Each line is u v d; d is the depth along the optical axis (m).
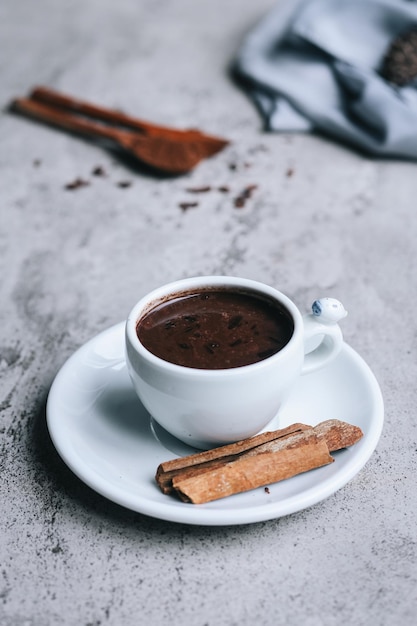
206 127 0.84
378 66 0.86
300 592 0.38
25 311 0.59
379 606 0.38
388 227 0.68
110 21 1.11
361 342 0.54
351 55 0.86
